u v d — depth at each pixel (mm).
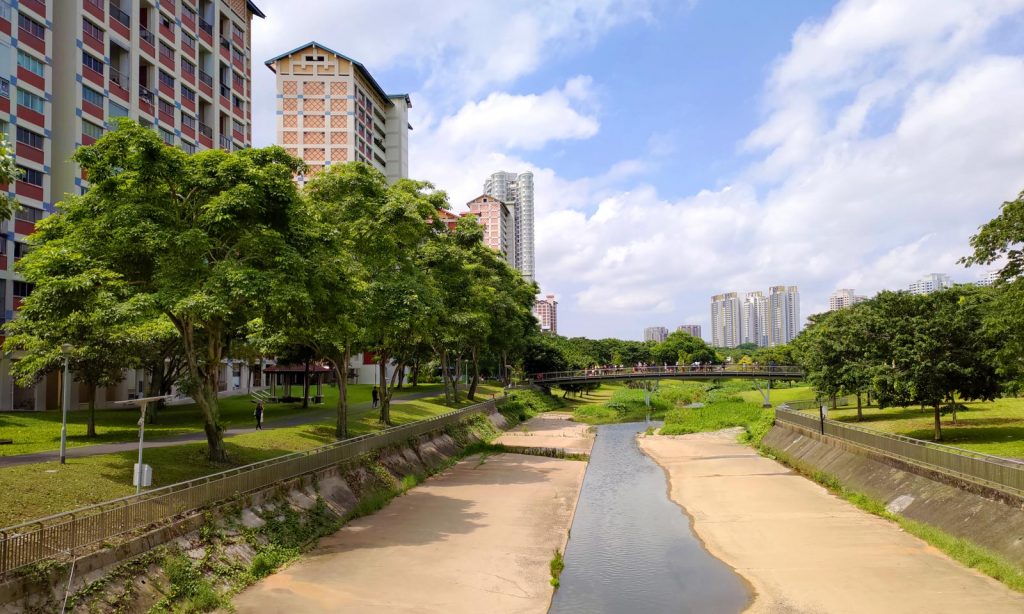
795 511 29391
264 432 33906
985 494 22641
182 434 34562
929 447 26641
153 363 38625
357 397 68000
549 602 19062
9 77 44125
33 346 31969
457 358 72000
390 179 122250
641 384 127250
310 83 102688
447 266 49594
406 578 20562
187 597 17156
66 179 49406
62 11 49594
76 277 20188
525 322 83250
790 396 81250
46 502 17219
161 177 22312
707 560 23281
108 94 52688
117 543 16234
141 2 57812
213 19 67938
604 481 39500
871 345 34906
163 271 21750
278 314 24469
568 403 103688
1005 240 23391
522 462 45469
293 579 20156
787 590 19750
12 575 13297
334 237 27562
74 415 42125
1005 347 25672
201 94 65500
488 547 24281
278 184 23906
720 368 95250
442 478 38844
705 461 45688
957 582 19422
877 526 26094
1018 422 37781
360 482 30969
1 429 33500
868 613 17594
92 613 14578
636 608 18859
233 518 21266
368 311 35219
